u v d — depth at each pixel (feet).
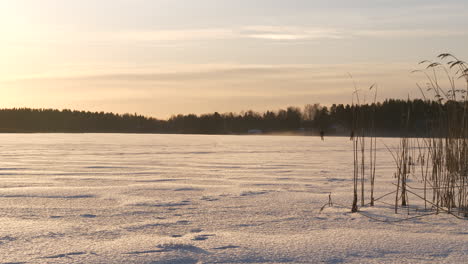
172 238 12.37
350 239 12.40
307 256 10.81
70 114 347.15
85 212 16.11
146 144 94.02
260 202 18.53
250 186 23.97
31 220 14.67
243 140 134.31
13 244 11.66
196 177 28.50
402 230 13.61
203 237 12.52
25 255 10.69
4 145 84.53
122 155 53.57
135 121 347.15
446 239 12.49
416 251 11.28
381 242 12.10
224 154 57.16
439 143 18.56
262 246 11.61
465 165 17.47
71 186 23.41
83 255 10.72
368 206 17.90
